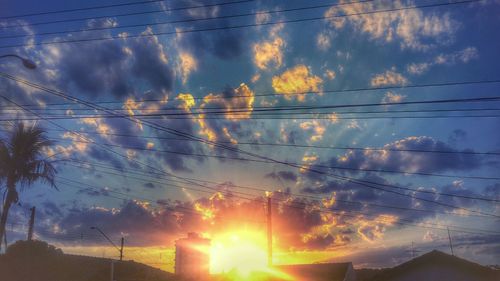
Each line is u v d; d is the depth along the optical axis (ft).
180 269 153.17
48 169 73.51
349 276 143.43
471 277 81.97
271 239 137.08
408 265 84.58
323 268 140.56
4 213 70.54
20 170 71.41
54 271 175.94
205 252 154.81
